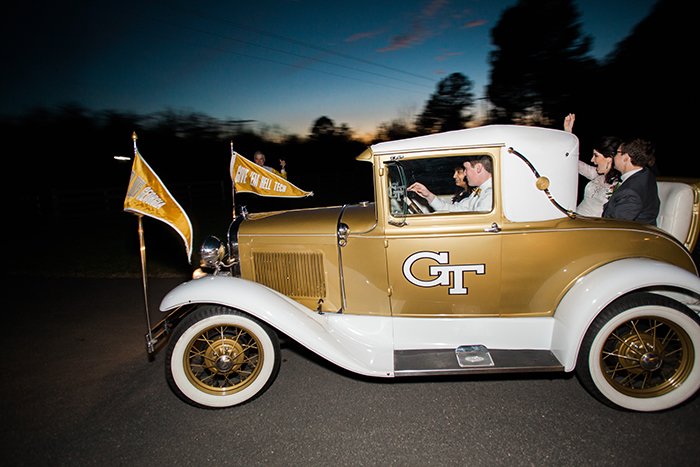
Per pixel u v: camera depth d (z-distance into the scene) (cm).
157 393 288
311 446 224
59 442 236
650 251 251
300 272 295
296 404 266
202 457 219
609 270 238
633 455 205
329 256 285
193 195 1620
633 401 237
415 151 254
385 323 279
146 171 276
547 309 263
